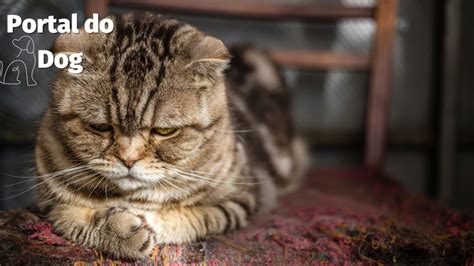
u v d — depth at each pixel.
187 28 0.50
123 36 0.48
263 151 0.64
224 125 0.52
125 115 0.46
